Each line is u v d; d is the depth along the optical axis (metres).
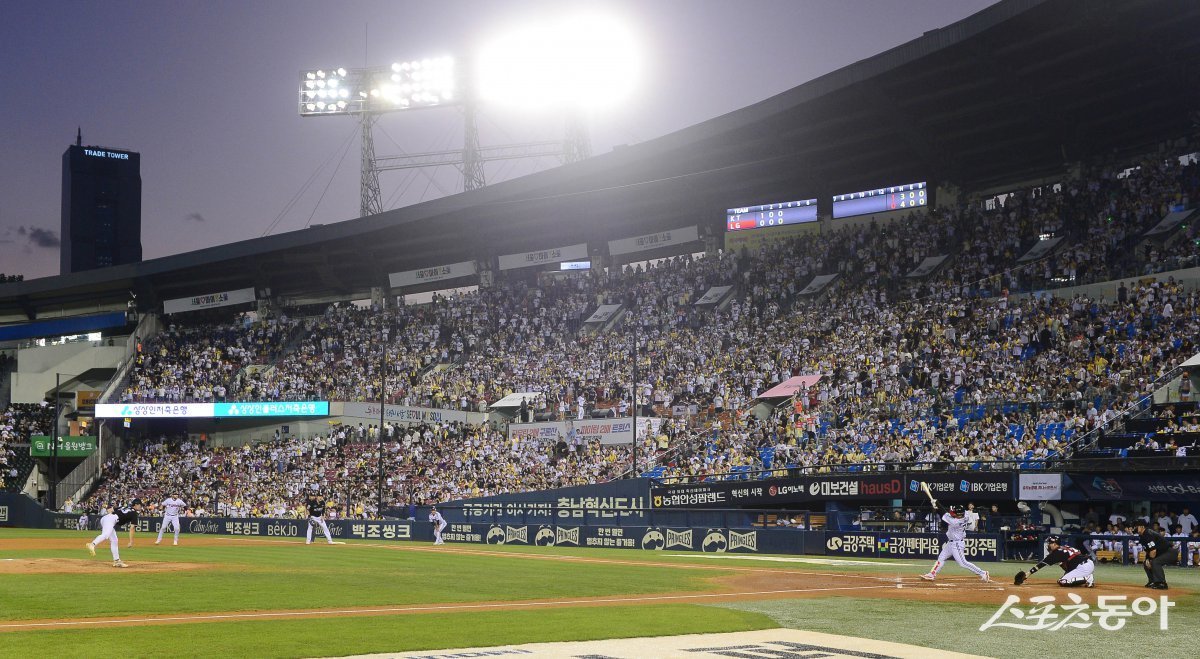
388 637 15.05
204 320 92.00
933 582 26.58
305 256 85.19
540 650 14.00
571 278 79.50
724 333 64.88
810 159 69.19
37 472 79.31
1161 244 52.38
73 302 94.00
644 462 55.97
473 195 75.44
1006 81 56.84
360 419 71.81
